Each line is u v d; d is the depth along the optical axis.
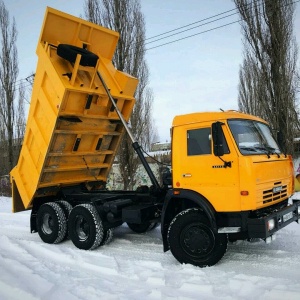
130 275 4.97
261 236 4.75
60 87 6.39
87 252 6.36
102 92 7.09
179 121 5.65
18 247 6.49
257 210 5.11
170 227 5.48
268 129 6.29
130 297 4.07
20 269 4.96
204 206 5.15
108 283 4.59
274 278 4.51
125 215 6.34
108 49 7.77
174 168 5.59
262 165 5.11
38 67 6.88
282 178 5.69
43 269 5.12
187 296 4.11
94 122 7.32
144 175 14.98
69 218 6.84
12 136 22.14
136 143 6.93
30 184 7.52
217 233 5.16
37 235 8.16
